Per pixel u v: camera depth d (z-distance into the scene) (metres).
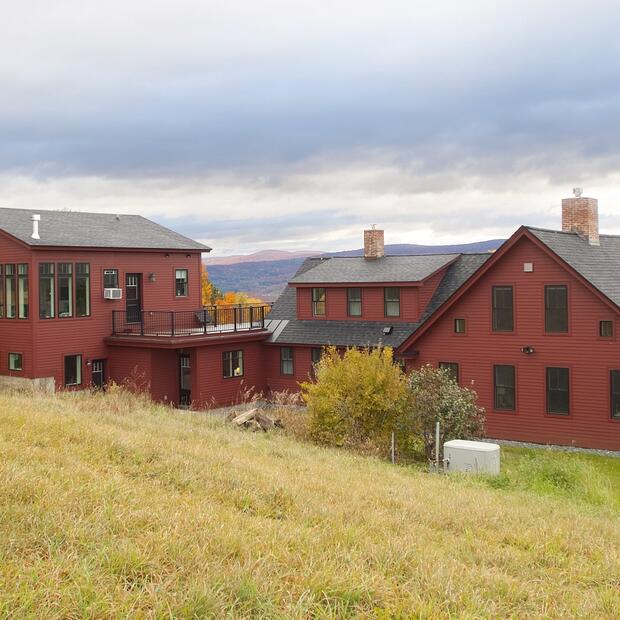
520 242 24.05
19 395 20.88
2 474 7.52
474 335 25.20
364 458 16.58
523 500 12.43
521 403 24.17
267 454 14.36
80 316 29.05
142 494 7.94
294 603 5.46
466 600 6.00
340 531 7.68
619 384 22.33
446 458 17.22
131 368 29.59
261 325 32.47
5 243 28.14
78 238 29.28
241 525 7.40
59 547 5.86
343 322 31.09
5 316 28.36
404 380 20.19
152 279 32.12
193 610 5.01
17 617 4.65
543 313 23.70
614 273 24.20
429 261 31.03
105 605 4.94
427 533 8.57
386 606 5.61
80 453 9.89
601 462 21.03
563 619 5.99
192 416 20.33
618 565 7.94
